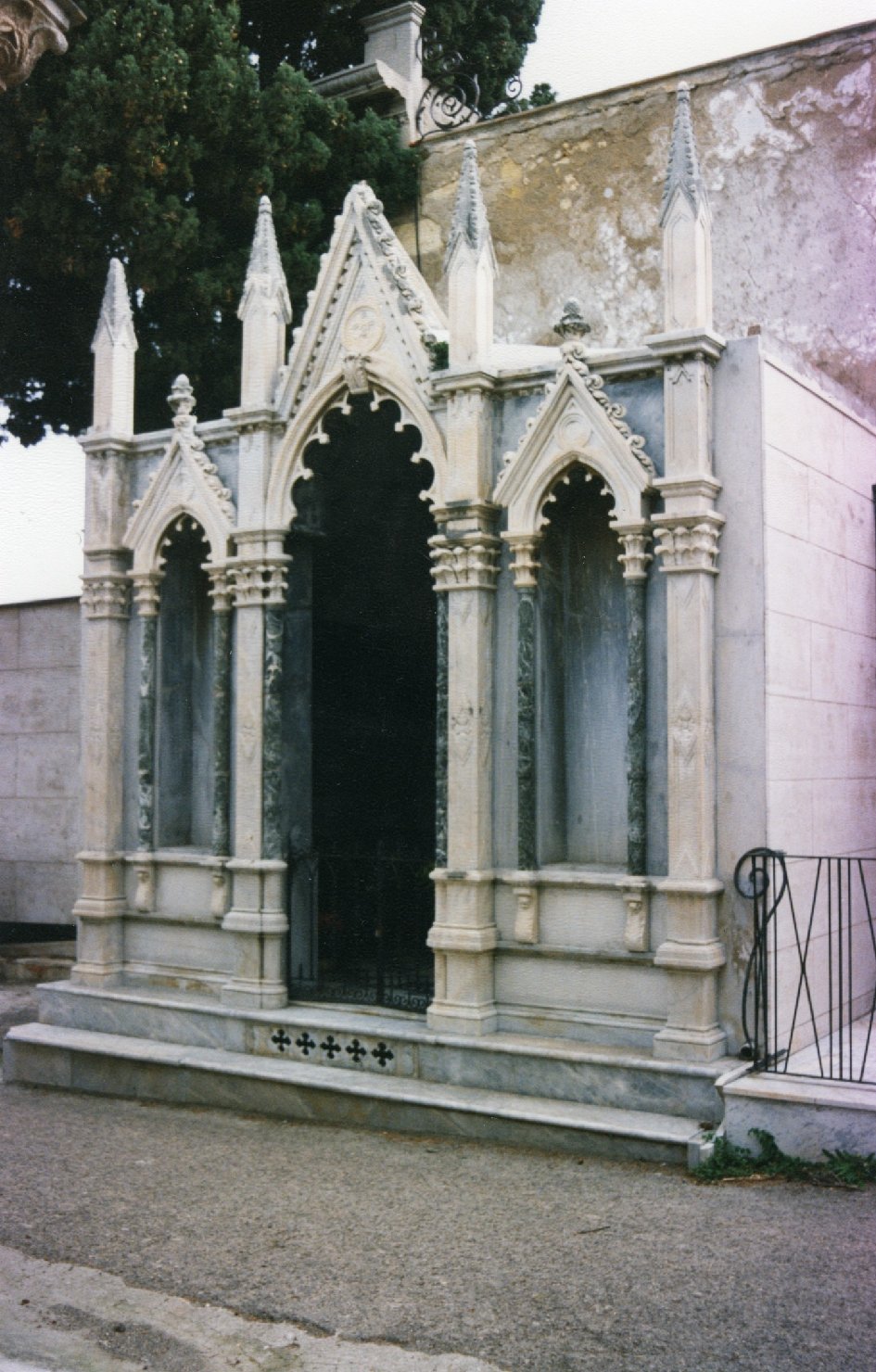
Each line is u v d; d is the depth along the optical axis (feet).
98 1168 27.45
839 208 42.91
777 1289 20.02
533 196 49.88
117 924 37.14
